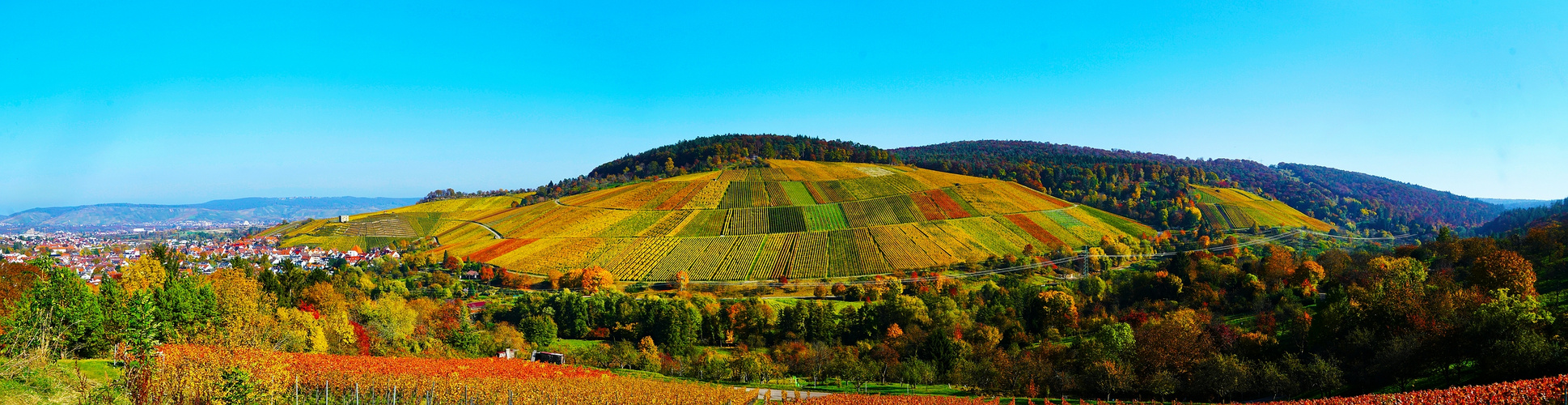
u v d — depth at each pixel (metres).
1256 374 54.59
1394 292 61.47
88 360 38.31
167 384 32.62
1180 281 104.12
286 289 82.19
